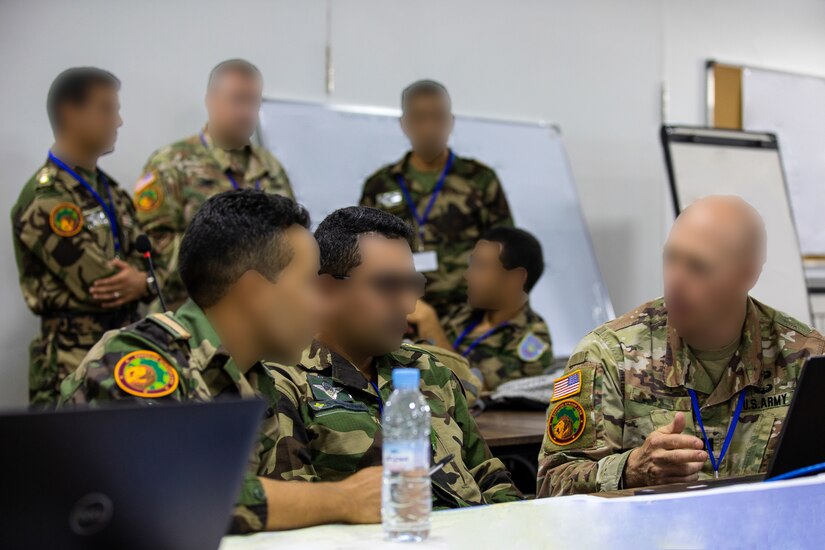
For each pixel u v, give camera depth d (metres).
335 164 4.63
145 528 0.97
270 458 1.63
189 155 3.81
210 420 0.99
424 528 1.30
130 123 4.26
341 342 1.90
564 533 1.28
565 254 5.19
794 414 1.45
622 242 5.62
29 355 3.73
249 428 1.03
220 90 3.81
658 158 5.75
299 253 1.49
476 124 5.13
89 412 0.92
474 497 1.90
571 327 5.08
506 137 5.20
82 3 4.14
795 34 6.25
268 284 1.47
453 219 4.22
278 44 4.61
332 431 1.79
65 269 3.20
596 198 5.54
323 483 1.42
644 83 5.70
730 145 5.25
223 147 3.86
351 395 1.88
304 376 1.84
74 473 0.92
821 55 6.33
